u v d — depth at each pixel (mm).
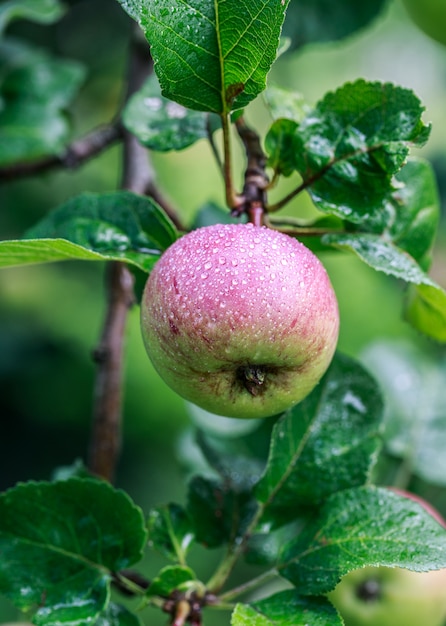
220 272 551
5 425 1822
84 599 617
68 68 961
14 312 1817
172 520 652
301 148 604
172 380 571
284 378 569
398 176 639
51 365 1819
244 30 557
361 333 1685
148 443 1808
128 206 624
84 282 1870
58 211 627
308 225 636
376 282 1597
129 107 646
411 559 578
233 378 569
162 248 621
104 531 625
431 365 838
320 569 595
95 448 732
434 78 2236
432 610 690
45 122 914
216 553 1574
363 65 2242
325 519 613
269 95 631
